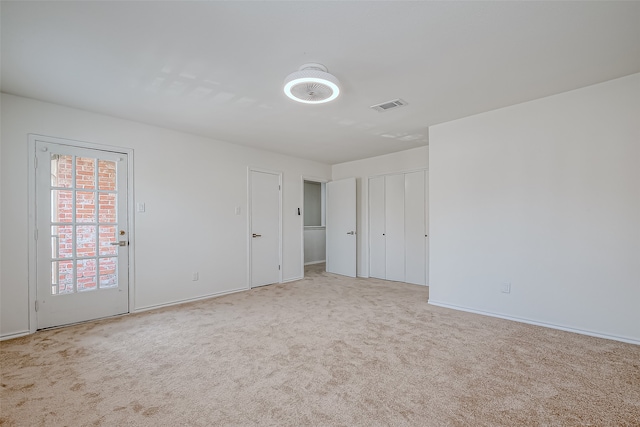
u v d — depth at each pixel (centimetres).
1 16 174
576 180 281
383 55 220
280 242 531
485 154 336
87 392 189
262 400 181
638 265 253
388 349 249
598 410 168
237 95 287
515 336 274
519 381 199
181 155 403
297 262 561
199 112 330
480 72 246
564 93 286
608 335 265
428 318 327
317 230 802
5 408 173
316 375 209
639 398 179
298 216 566
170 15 175
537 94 290
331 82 216
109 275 341
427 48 211
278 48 210
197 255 416
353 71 243
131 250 356
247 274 477
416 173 514
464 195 352
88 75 248
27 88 272
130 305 354
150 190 373
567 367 216
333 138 439
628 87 256
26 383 200
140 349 253
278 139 442
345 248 598
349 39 200
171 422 161
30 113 294
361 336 277
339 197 612
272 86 268
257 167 497
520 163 312
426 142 465
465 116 348
